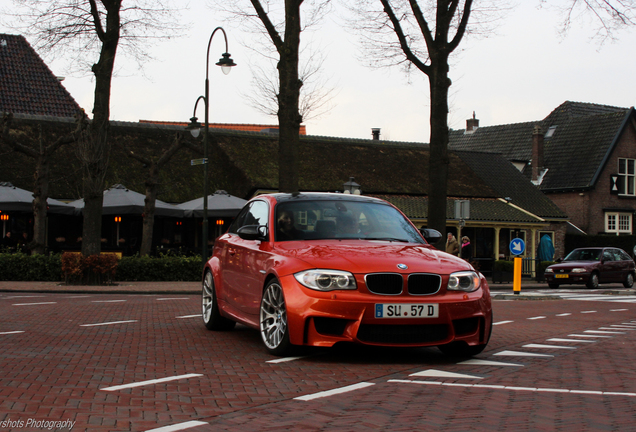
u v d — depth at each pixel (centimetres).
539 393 520
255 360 647
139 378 557
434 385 541
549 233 3669
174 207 2497
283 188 1789
